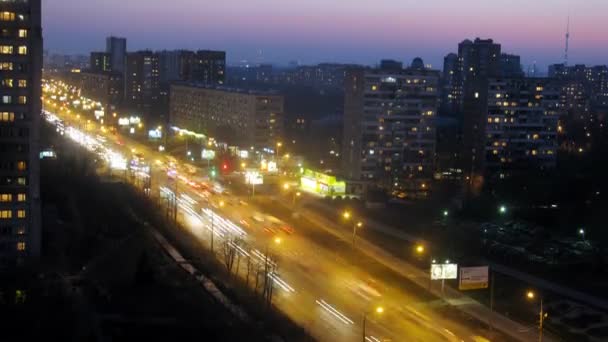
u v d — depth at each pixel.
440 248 172.12
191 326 117.06
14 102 159.50
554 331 121.25
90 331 116.31
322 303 131.62
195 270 150.62
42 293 133.75
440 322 123.88
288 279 144.88
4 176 159.25
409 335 117.25
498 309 131.25
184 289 137.50
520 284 145.62
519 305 133.38
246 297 132.88
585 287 144.62
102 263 156.88
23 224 160.62
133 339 113.06
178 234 180.38
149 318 121.38
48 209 197.00
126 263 156.75
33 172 161.12
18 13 159.25
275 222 193.50
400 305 131.75
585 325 123.81
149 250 165.62
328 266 154.75
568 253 167.00
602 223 193.50
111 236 178.38
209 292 136.00
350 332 117.31
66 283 141.25
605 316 127.69
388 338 115.44
